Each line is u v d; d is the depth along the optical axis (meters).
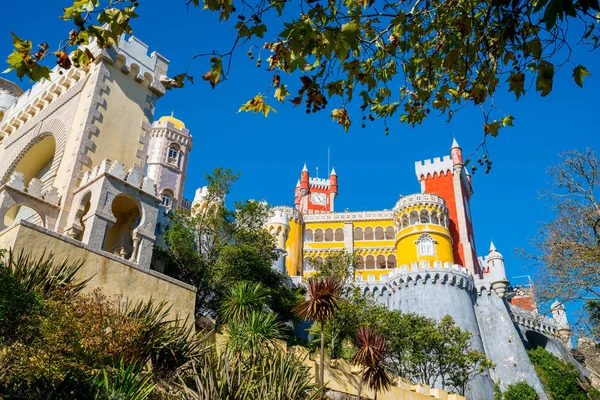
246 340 22.70
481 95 10.30
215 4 8.50
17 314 13.77
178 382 18.41
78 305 15.84
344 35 8.55
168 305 24.17
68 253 21.34
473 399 50.12
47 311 14.49
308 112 9.87
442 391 36.59
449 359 40.69
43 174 33.94
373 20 10.73
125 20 8.65
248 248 33.12
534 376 56.66
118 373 15.10
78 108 30.59
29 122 35.25
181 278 31.80
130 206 29.03
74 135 29.27
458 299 59.72
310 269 77.38
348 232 80.81
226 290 31.12
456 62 10.66
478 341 57.38
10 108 39.06
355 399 29.19
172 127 71.19
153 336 18.44
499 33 9.99
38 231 20.64
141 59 32.81
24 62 8.23
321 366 23.84
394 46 10.69
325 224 82.31
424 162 86.62
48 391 14.02
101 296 17.56
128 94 31.56
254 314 23.98
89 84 30.81
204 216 34.53
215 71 8.59
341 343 37.59
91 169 28.27
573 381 56.19
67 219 26.27
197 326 26.75
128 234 28.55
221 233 35.41
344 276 42.44
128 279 23.09
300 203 101.88
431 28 10.42
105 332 16.59
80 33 8.61
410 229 71.56
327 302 25.36
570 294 20.48
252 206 36.62
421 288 60.31
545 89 8.55
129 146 30.52
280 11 8.47
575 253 20.66
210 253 33.81
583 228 21.41
